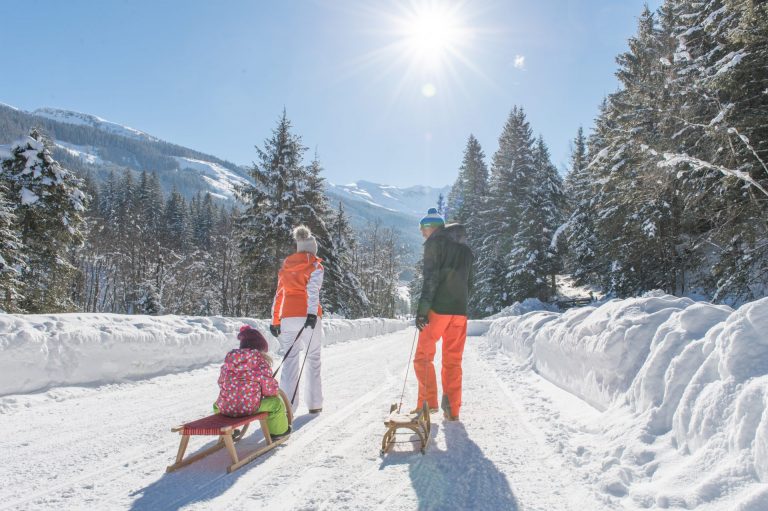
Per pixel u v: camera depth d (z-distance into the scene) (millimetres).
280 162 27766
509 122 41594
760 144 11352
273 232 26547
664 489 2459
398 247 69750
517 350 9180
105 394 5902
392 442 3881
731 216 12453
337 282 31219
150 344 7090
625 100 21641
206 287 53281
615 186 19125
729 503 2117
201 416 4867
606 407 4121
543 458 3379
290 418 4176
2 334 5363
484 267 41156
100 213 69062
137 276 53719
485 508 2582
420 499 2730
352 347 14047
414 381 7066
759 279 12398
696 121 13562
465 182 51406
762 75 11477
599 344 4422
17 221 17594
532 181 37500
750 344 2658
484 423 4445
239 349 3814
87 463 3457
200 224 83750
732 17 12234
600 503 2549
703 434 2605
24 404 5137
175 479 3139
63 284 19453
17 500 2791
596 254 25406
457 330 4641
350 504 2682
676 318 3650
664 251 18500
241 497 2824
